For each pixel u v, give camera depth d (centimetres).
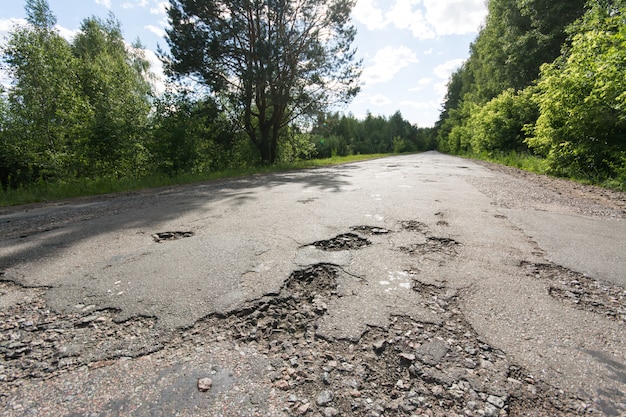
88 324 206
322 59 1734
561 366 166
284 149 2400
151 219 482
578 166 1037
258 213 503
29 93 1214
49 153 1217
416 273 277
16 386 154
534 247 345
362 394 149
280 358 173
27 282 268
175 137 1418
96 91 1391
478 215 484
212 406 140
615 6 908
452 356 174
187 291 244
